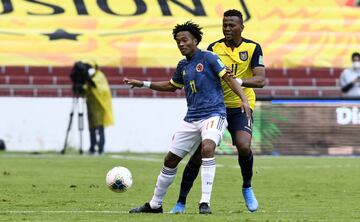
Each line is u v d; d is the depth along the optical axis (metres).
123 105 76.19
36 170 52.84
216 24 90.12
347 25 92.81
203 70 28.70
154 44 89.31
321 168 57.41
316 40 91.75
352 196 38.81
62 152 71.62
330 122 72.19
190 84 28.89
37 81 88.19
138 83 30.48
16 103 75.19
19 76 88.50
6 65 86.25
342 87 81.81
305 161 64.94
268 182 46.38
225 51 31.80
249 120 30.36
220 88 29.02
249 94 31.42
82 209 31.72
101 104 71.19
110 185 29.31
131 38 89.50
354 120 72.44
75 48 88.12
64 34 88.62
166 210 32.09
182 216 27.81
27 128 75.38
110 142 76.06
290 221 27.14
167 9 91.25
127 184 29.31
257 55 31.50
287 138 71.69
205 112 28.62
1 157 65.81
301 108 71.81
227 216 28.19
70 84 88.56
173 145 29.09
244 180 30.44
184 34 28.94
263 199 37.25
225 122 28.81
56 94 86.62
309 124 71.88
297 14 92.75
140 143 76.38
